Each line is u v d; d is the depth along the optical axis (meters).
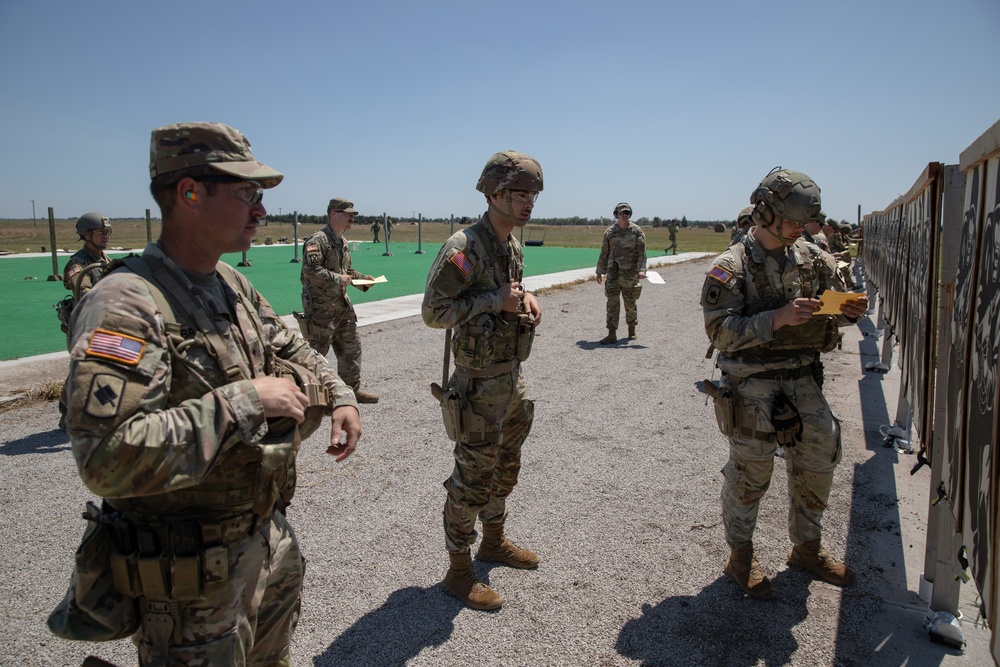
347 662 2.78
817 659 2.83
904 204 5.44
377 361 8.52
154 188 1.71
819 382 3.27
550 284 18.02
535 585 3.39
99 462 1.42
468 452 3.10
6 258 23.56
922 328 3.65
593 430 5.85
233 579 1.70
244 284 2.04
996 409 2.07
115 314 1.53
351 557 3.64
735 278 3.16
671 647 2.90
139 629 1.74
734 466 3.27
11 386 6.92
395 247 34.31
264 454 1.61
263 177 1.72
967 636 3.02
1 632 2.97
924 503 4.41
